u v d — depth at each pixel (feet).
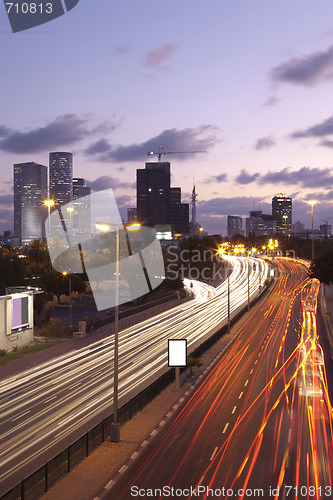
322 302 323.78
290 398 117.91
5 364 157.07
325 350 180.34
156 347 185.78
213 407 110.73
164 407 110.22
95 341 199.93
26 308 194.29
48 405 112.16
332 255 319.68
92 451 82.99
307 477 72.95
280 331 225.35
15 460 80.94
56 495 66.44
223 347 186.39
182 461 79.05
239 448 84.99
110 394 121.39
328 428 95.86
